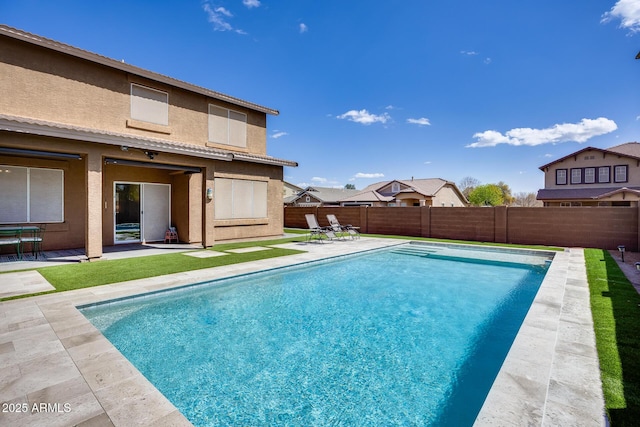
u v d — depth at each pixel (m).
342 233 17.44
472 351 4.47
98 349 3.65
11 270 7.64
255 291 7.24
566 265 9.09
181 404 3.25
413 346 4.62
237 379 3.73
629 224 12.39
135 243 12.67
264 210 15.38
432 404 3.29
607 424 2.36
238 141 14.99
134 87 11.69
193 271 7.76
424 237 17.27
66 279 6.80
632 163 26.97
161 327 5.17
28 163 10.13
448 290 7.54
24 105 9.40
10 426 2.34
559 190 29.59
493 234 15.37
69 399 2.71
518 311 6.12
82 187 11.23
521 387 2.87
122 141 8.91
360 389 3.56
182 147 10.35
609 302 5.50
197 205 12.88
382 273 9.28
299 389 3.54
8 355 3.47
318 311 6.04
